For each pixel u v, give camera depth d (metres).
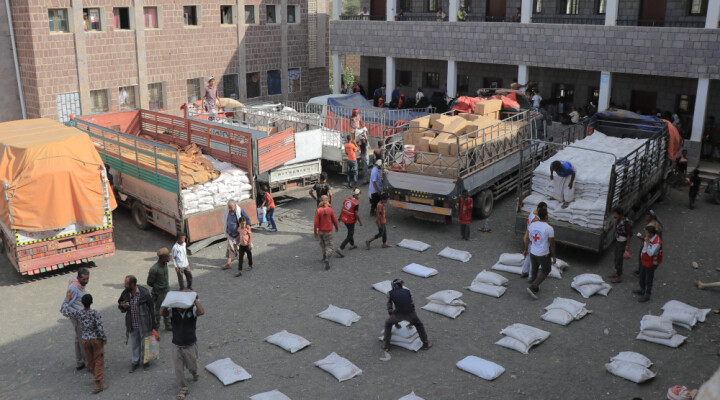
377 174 17.12
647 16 25.69
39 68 23.14
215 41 28.83
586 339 10.48
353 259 14.39
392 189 16.52
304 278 13.31
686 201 18.98
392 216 17.59
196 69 28.41
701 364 9.58
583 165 15.08
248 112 23.83
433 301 11.77
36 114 23.77
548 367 9.60
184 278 13.45
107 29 24.89
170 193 15.02
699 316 10.99
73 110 24.56
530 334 10.32
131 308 9.56
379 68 35.50
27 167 12.73
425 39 28.80
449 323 11.14
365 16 33.19
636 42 22.86
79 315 8.88
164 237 16.27
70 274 13.89
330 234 13.66
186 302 8.62
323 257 14.02
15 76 23.88
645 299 11.88
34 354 10.40
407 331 10.33
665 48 22.19
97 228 13.80
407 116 23.11
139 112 21.17
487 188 17.23
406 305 9.90
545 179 14.59
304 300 12.21
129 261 14.60
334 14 31.77
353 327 11.06
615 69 23.61
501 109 20.41
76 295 9.45
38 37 22.91
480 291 12.35
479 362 9.55
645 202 16.88
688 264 13.87
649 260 11.57
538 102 25.75
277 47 31.53
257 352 10.22
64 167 13.02
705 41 21.19
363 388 9.10
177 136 19.47
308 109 25.88
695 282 12.78
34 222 12.85
